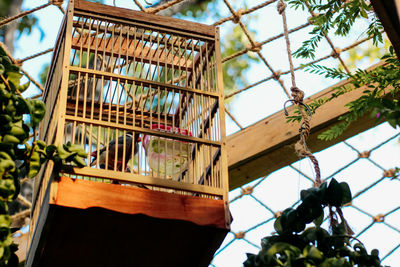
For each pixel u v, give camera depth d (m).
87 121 2.74
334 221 2.19
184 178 3.39
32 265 2.72
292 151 5.05
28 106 2.16
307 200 2.13
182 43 3.38
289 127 5.00
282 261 2.01
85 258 2.72
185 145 3.24
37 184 3.21
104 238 2.66
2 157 2.03
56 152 2.39
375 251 2.10
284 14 3.12
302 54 3.14
